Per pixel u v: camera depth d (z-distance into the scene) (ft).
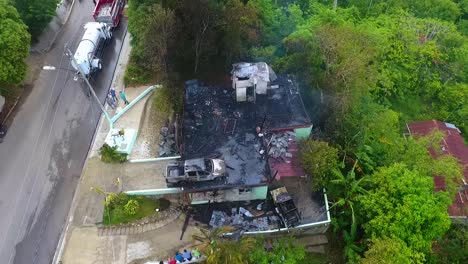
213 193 95.71
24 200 97.40
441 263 92.89
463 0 179.63
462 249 93.04
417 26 149.89
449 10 171.63
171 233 91.30
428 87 141.38
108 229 90.63
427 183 88.12
